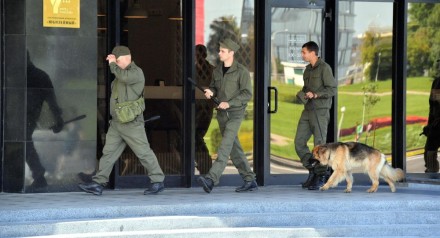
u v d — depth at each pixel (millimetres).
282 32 48281
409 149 50375
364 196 42719
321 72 45938
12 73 43281
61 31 43469
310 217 38938
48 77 43375
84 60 43750
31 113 43281
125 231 36469
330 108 48094
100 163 42344
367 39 49562
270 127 48156
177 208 38625
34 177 43312
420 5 50219
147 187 46094
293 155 48562
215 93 44594
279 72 48312
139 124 42125
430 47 50406
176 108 46781
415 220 39875
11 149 43438
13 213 36438
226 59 44156
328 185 44438
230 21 47656
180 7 46656
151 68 46406
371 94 49688
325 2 48750
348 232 38000
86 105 43844
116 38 45156
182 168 46906
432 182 47281
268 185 48031
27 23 43125
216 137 47438
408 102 50281
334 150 44281
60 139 43562
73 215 37250
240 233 36750
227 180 47281
